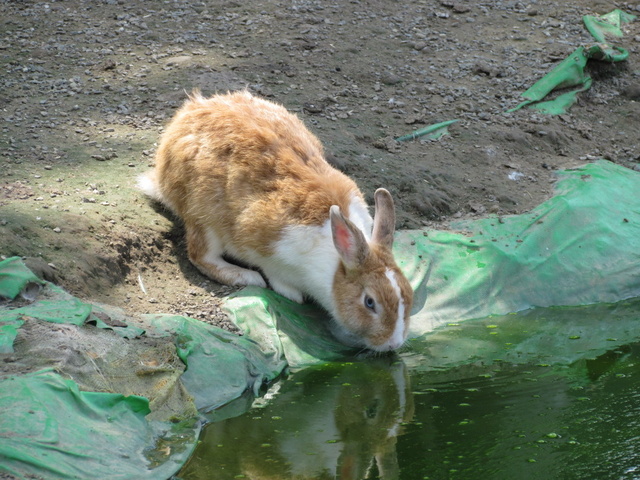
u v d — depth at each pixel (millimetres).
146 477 2807
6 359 2873
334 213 3027
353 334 3105
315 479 2848
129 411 2877
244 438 2914
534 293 3252
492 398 3004
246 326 3070
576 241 3309
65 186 3207
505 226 3318
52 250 3062
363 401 2998
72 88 3498
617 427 2939
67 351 2900
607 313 3229
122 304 3059
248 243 3113
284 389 3018
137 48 3660
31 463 2756
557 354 3119
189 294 3119
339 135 3436
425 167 3412
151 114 3434
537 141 3541
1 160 3246
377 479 2852
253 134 3129
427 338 3160
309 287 3125
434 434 2930
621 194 3412
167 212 3232
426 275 3229
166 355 2961
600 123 3650
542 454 2889
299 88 3566
